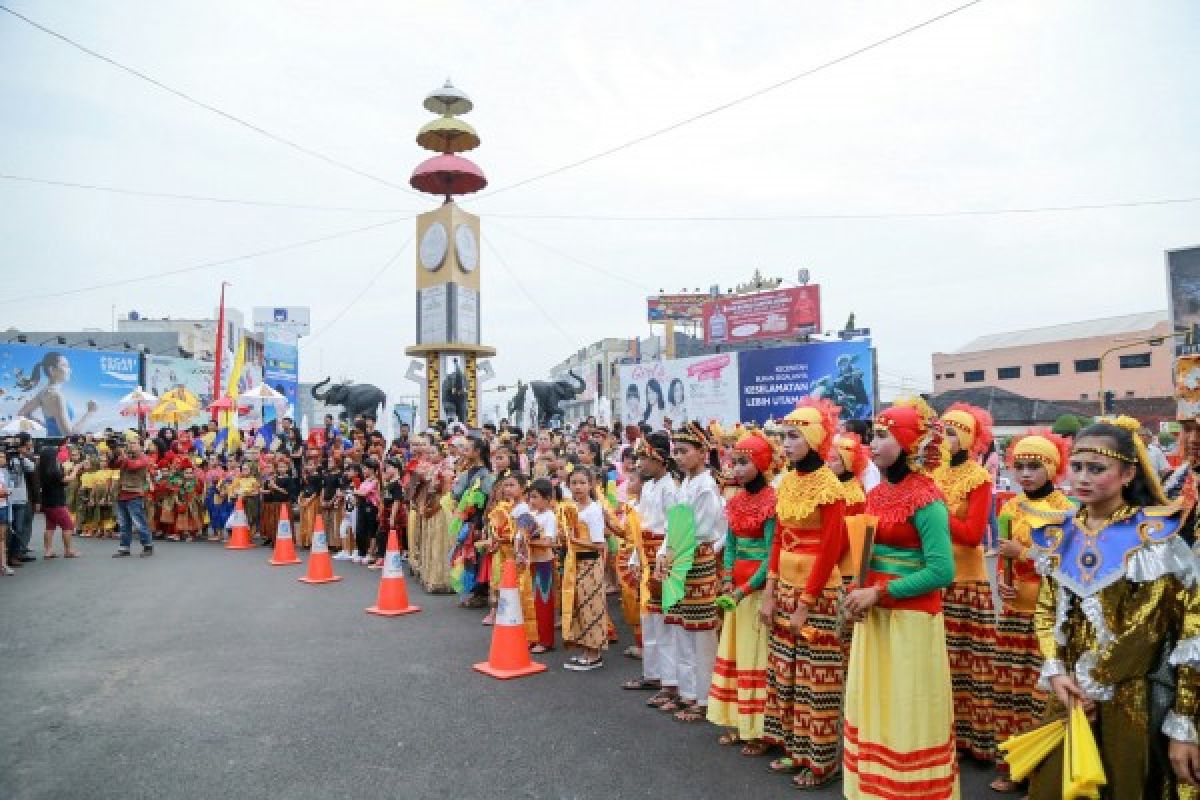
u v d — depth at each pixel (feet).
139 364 112.27
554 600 25.00
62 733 17.31
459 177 71.46
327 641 25.31
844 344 53.26
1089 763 9.36
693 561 17.75
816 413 14.74
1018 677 15.44
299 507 50.55
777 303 133.90
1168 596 9.23
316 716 18.30
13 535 42.29
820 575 14.19
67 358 102.99
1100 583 9.61
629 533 22.98
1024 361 150.61
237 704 19.16
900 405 12.96
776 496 15.81
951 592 16.22
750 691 15.97
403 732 17.26
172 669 22.16
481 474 31.24
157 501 56.70
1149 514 9.53
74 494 58.80
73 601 32.07
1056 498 15.56
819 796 14.08
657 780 14.79
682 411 61.57
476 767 15.38
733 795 14.16
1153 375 134.62
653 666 20.06
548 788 14.44
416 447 37.50
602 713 18.53
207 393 124.36
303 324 197.98
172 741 16.79
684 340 176.65
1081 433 9.98
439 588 34.01
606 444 41.81
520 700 19.45
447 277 70.59
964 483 16.12
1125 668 9.41
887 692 12.44
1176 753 8.77
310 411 183.01
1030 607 15.34
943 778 12.28
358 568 41.52
